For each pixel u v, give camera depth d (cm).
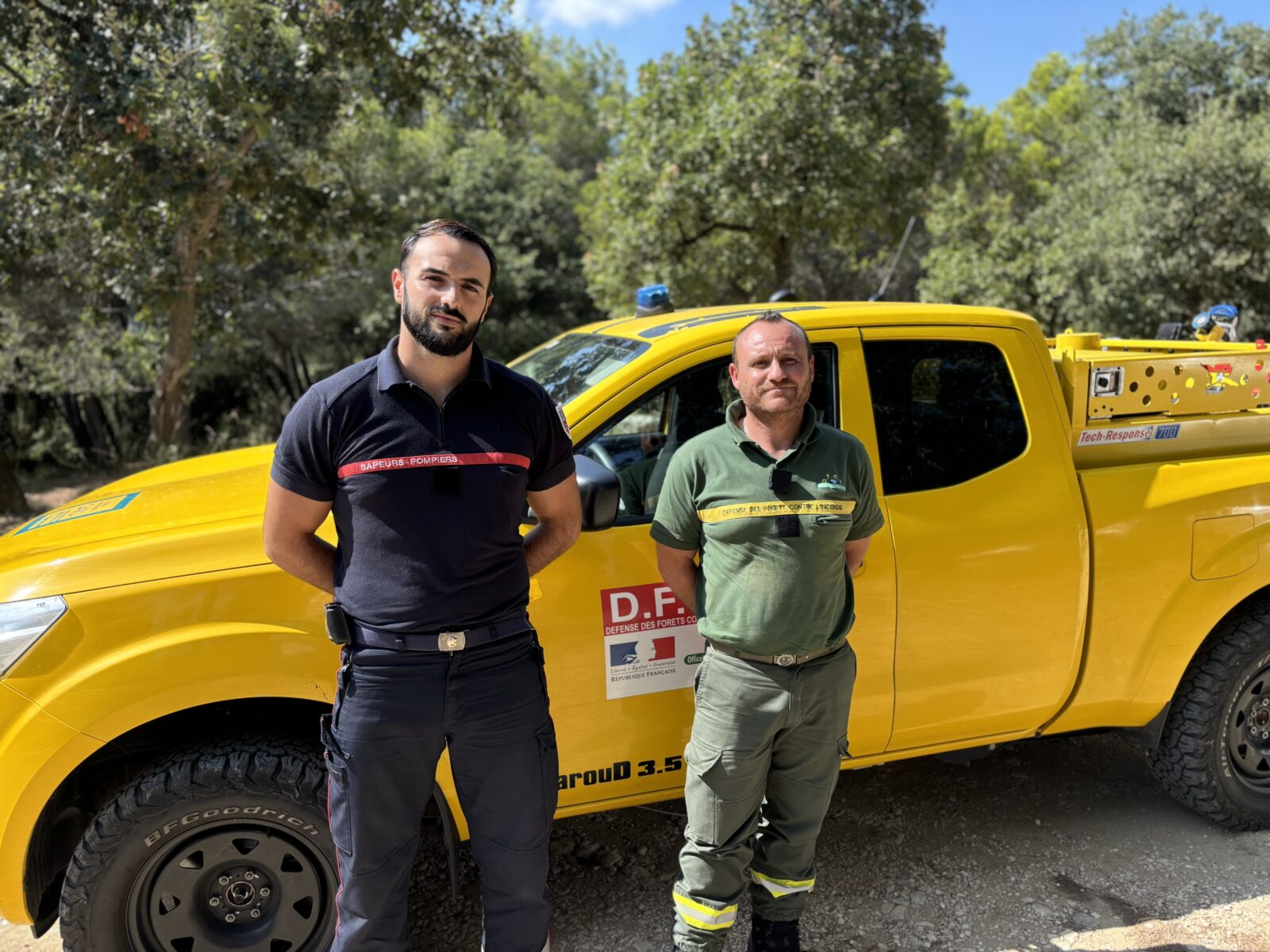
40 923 234
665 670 257
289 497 195
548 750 208
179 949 232
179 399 1134
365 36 921
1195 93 2314
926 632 274
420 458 189
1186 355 313
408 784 200
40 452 1711
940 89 1661
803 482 219
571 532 222
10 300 1321
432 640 193
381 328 1961
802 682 223
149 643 220
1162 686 304
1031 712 295
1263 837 320
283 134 958
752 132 1165
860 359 277
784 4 1499
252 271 1636
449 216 2108
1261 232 1369
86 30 838
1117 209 1508
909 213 1662
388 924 207
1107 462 304
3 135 835
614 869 309
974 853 313
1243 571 303
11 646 215
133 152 856
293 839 232
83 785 244
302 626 229
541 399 205
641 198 1265
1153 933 268
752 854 247
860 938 269
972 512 276
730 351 269
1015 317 295
